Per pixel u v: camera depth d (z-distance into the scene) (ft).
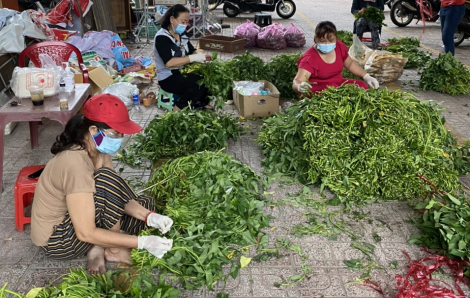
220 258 9.76
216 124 15.26
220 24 44.88
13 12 21.20
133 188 13.16
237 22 48.14
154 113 19.80
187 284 9.12
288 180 13.64
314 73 16.71
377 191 12.50
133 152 15.57
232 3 50.29
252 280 9.48
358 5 35.55
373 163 11.96
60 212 9.31
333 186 12.28
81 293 8.06
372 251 10.43
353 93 12.84
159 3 35.01
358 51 25.46
